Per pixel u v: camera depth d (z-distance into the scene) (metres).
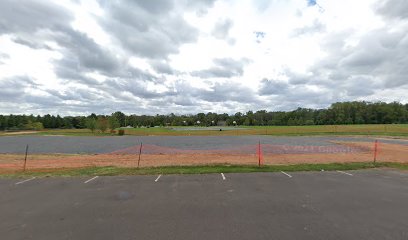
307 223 5.36
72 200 7.14
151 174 10.62
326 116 114.50
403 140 35.69
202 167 12.29
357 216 5.75
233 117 146.62
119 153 23.11
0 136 60.44
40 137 55.94
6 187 8.64
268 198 7.14
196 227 5.21
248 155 19.89
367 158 17.25
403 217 5.68
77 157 19.91
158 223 5.45
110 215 5.95
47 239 4.75
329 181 9.16
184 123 140.25
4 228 5.27
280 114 131.62
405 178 9.68
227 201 6.91
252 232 4.95
